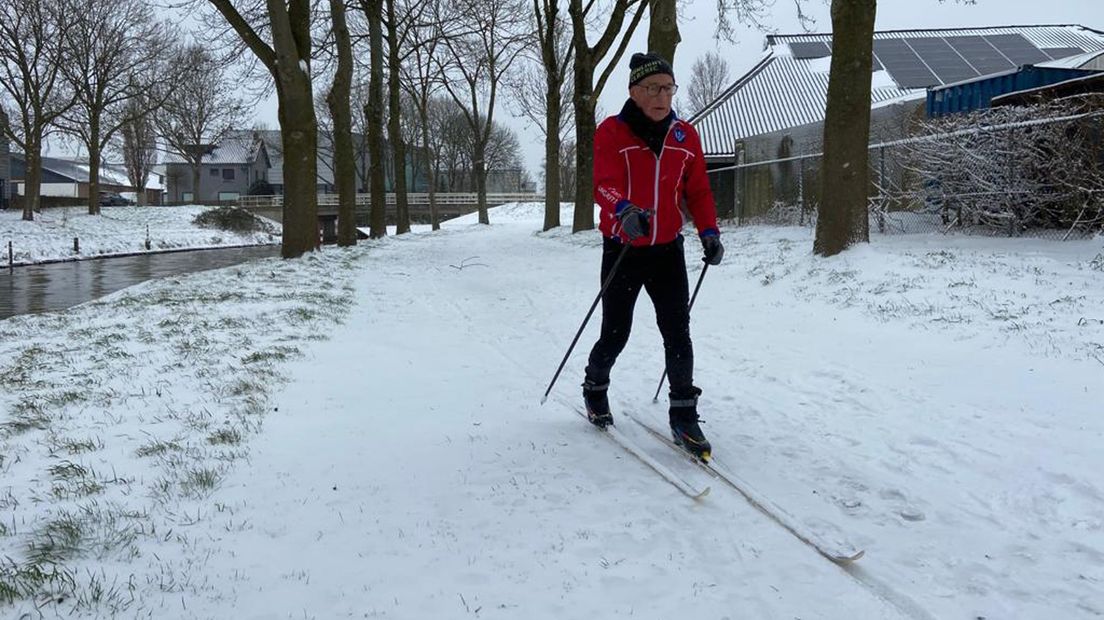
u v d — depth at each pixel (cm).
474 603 251
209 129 6372
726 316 785
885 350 584
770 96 2995
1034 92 1090
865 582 264
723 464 382
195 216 4934
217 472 368
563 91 4125
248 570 272
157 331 751
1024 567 273
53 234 3491
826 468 374
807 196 1623
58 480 354
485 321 849
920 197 1181
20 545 287
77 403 489
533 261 1535
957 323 610
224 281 1221
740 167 1800
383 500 338
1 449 397
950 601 251
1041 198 972
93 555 280
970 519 313
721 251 391
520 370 602
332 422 455
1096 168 927
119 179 10250
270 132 9162
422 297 1061
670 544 294
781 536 299
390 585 263
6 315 1342
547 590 260
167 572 269
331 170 8075
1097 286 647
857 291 775
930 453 385
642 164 379
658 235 386
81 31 3903
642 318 832
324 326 788
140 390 522
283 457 393
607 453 398
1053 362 494
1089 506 315
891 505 329
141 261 3072
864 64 895
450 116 7712
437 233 3297
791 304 791
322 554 286
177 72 3956
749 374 565
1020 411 425
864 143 910
